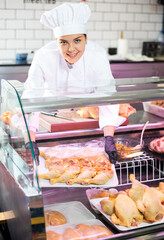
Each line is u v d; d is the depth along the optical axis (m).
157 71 4.96
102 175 1.64
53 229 1.45
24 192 1.36
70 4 2.11
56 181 1.59
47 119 1.73
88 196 1.63
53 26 2.18
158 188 1.67
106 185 1.64
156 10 5.59
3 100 1.78
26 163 1.38
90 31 5.31
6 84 1.71
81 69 2.41
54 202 1.56
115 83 1.80
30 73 2.44
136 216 1.50
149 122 1.84
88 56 2.39
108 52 5.33
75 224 1.49
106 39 5.42
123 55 5.20
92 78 2.47
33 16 4.95
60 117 1.75
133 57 4.97
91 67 2.42
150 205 1.51
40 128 1.70
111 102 1.57
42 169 1.61
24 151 1.40
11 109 1.57
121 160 1.75
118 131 1.81
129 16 5.45
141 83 1.80
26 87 1.68
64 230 1.45
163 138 1.82
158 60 5.00
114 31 5.43
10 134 1.60
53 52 2.38
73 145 1.73
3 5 4.79
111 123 1.77
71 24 2.07
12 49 4.98
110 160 1.72
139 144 1.80
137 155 1.77
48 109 1.49
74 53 2.14
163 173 1.79
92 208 1.61
